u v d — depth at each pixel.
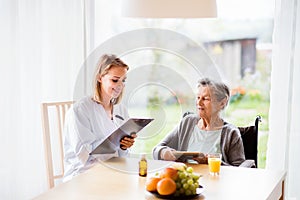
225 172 2.40
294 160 3.31
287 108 3.31
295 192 3.32
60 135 2.99
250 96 3.68
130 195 2.01
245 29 3.68
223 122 2.81
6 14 3.36
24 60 3.49
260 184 2.20
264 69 3.65
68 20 3.65
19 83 3.43
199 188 2.06
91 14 3.70
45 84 3.62
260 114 3.66
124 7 2.41
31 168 3.58
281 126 3.33
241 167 2.51
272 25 3.61
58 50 3.63
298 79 3.27
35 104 3.54
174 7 2.31
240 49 3.70
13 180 3.46
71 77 3.68
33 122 3.55
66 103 3.02
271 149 3.37
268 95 3.64
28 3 3.47
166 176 1.96
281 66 3.30
